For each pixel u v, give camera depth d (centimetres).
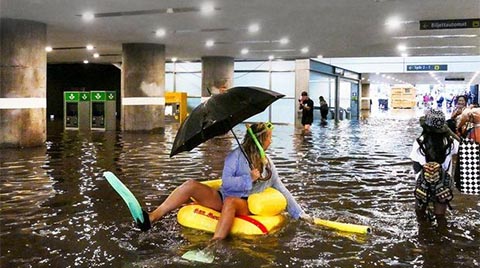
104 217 539
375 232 482
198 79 2688
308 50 2127
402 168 934
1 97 1255
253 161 483
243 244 438
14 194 662
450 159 545
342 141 1523
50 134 1759
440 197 523
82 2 1085
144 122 1844
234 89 490
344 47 2005
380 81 4306
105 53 2262
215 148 1281
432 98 5878
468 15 1259
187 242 448
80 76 3039
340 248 431
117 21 1343
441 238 462
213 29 1502
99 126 2003
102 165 951
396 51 2152
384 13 1234
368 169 918
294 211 516
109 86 3009
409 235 471
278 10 1198
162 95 1881
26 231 485
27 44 1284
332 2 1105
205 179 796
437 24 1335
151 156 1103
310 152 1205
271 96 487
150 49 1839
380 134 1820
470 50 2088
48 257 409
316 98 2689
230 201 469
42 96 1323
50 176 813
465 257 409
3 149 1231
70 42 1836
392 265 389
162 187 723
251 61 2611
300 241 449
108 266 387
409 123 2619
